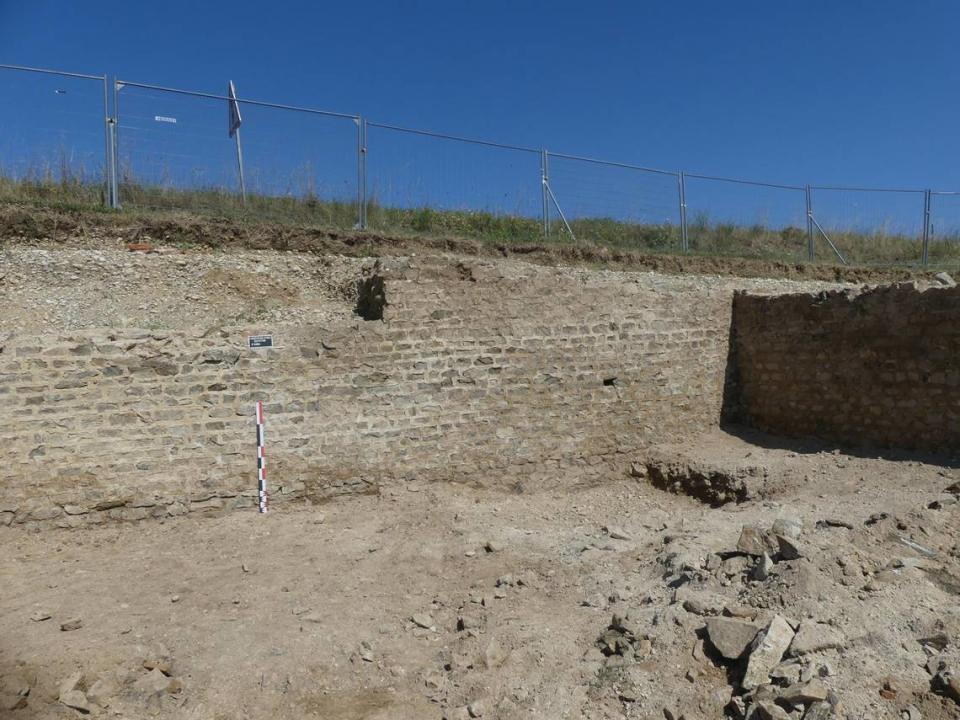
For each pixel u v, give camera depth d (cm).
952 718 344
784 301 1015
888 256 1811
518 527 741
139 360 680
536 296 893
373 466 787
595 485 920
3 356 630
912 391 878
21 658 425
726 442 1006
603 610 520
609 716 386
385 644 479
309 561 619
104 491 663
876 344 911
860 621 417
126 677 418
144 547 638
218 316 967
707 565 526
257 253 1062
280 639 472
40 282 904
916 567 485
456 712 401
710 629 422
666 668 410
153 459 684
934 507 626
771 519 661
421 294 820
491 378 856
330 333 768
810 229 1748
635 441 962
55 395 647
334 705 418
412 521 729
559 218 1462
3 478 627
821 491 778
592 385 927
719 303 1065
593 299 934
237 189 1162
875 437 916
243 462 723
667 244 1577
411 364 809
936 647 390
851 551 498
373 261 1079
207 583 566
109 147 1045
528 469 880
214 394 712
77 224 973
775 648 392
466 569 612
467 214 1441
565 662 440
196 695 416
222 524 695
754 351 1060
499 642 468
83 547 631
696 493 864
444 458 827
